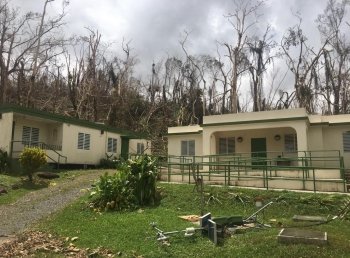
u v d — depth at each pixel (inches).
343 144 840.9
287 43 1996.8
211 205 537.6
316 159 797.2
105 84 2012.8
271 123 845.8
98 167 1130.0
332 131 855.1
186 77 2199.8
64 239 374.9
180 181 739.4
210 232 343.6
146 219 438.6
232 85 1955.0
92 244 350.9
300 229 347.9
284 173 697.6
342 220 427.8
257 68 1979.6
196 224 409.4
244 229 366.9
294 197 526.3
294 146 887.7
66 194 642.8
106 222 432.5
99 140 1154.7
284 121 829.2
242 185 662.5
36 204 574.6
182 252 314.0
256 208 511.2
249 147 938.1
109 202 521.7
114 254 320.2
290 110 834.2
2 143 864.3
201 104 2116.1
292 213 484.4
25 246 352.8
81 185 724.0
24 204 576.7
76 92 1828.2
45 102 1699.1
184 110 2055.9
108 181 545.0
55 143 1016.9
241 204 532.1
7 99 1622.8
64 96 1891.0
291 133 894.4
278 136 906.1
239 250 303.3
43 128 1022.4
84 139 1089.4
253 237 331.6
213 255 300.5
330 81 1780.3
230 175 681.6
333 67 1786.4
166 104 2116.1
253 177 647.1
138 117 2026.3
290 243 305.9
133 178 557.6
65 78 1930.4
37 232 413.4
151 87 2183.8
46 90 1863.9
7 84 1600.6
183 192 592.1
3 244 362.3
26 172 751.7
